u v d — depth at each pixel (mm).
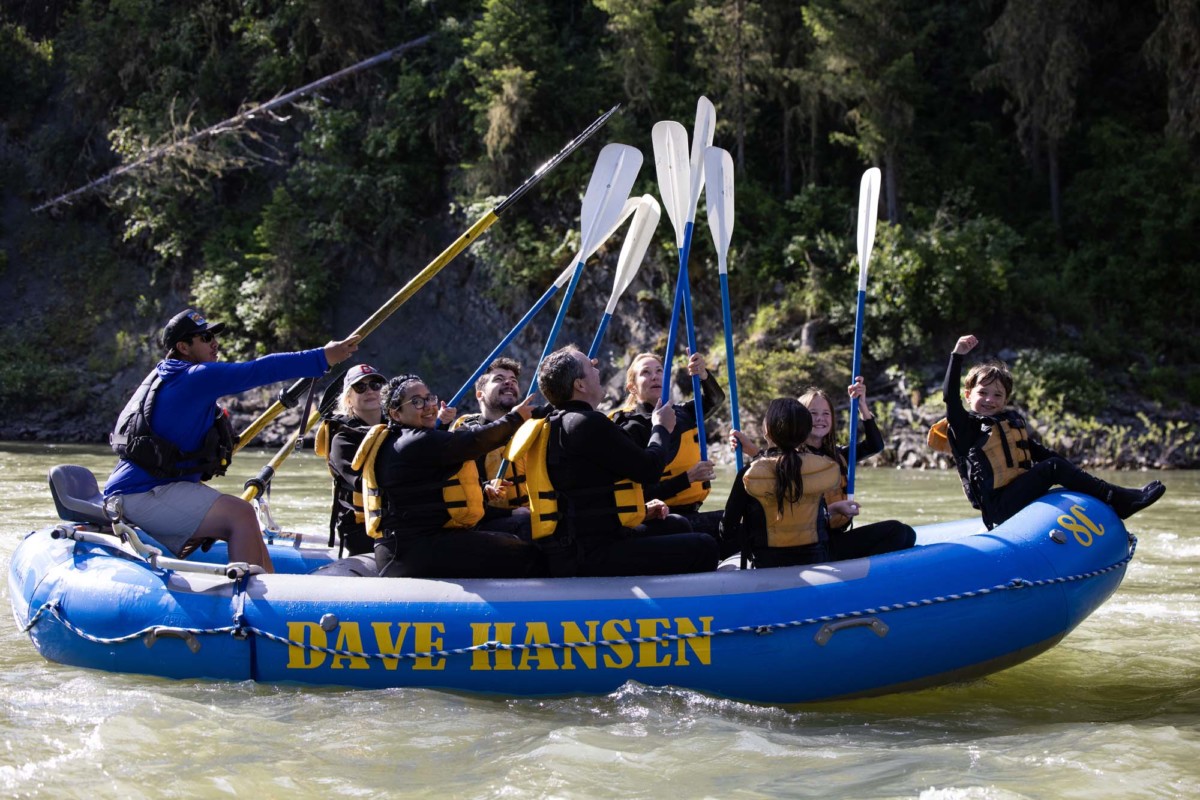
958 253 36531
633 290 39688
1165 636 10484
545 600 8281
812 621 8164
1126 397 35812
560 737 7227
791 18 41938
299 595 8562
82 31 51688
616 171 11258
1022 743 7258
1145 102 44281
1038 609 8523
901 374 35719
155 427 9406
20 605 9594
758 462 8742
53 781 6418
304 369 9461
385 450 8898
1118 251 40250
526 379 40438
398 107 44781
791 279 38906
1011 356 36688
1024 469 9539
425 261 43938
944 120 44781
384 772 6648
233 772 6609
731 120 41719
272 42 48219
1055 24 38969
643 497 8867
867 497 22688
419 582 8539
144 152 45625
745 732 7438
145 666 8758
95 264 48000
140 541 9156
